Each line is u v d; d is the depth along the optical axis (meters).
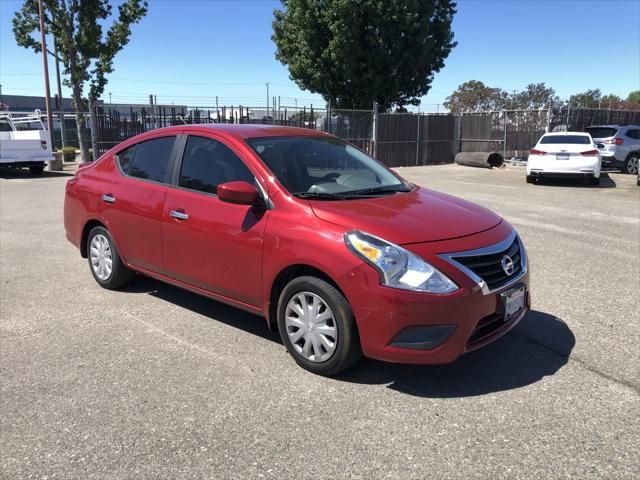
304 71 27.12
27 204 11.49
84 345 4.25
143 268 5.04
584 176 15.16
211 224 4.22
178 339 4.37
